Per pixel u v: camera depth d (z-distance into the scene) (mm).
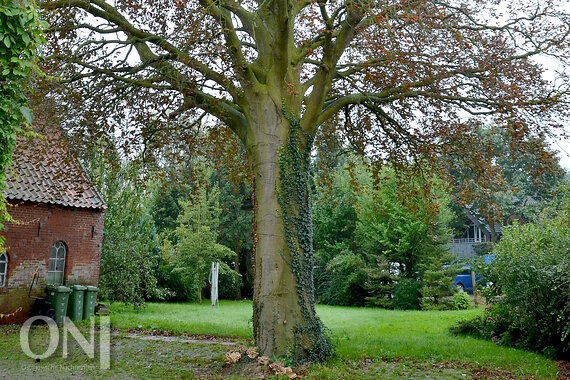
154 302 29609
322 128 14734
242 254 36594
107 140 11750
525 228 12219
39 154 11656
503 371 8625
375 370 8672
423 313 21531
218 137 14023
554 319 10234
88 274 16859
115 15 9703
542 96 10312
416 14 8711
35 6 4891
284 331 8930
